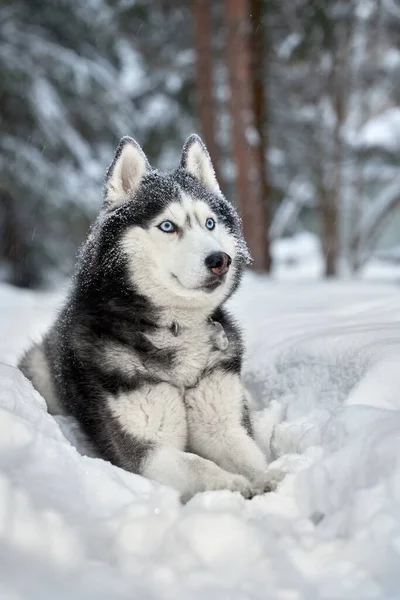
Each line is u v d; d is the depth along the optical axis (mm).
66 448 2740
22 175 15305
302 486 2676
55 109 16094
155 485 2816
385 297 6074
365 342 3840
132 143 3797
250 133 12922
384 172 22375
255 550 2268
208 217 3689
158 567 2137
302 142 20125
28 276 17094
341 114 19688
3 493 2252
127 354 3508
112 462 3465
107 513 2475
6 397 2807
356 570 2145
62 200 15633
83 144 16844
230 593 2043
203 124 14250
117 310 3609
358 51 19156
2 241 16953
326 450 2912
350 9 16609
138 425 3424
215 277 3438
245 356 4723
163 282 3541
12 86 15445
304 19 15938
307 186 23453
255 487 2957
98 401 3521
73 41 17984
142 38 18625
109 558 2252
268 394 4301
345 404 3158
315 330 4684
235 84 12820
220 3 15719
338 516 2400
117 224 3658
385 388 3131
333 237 20594
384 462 2426
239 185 12977
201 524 2303
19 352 5500
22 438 2574
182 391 3609
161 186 3717
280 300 7406
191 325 3633
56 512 2297
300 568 2186
